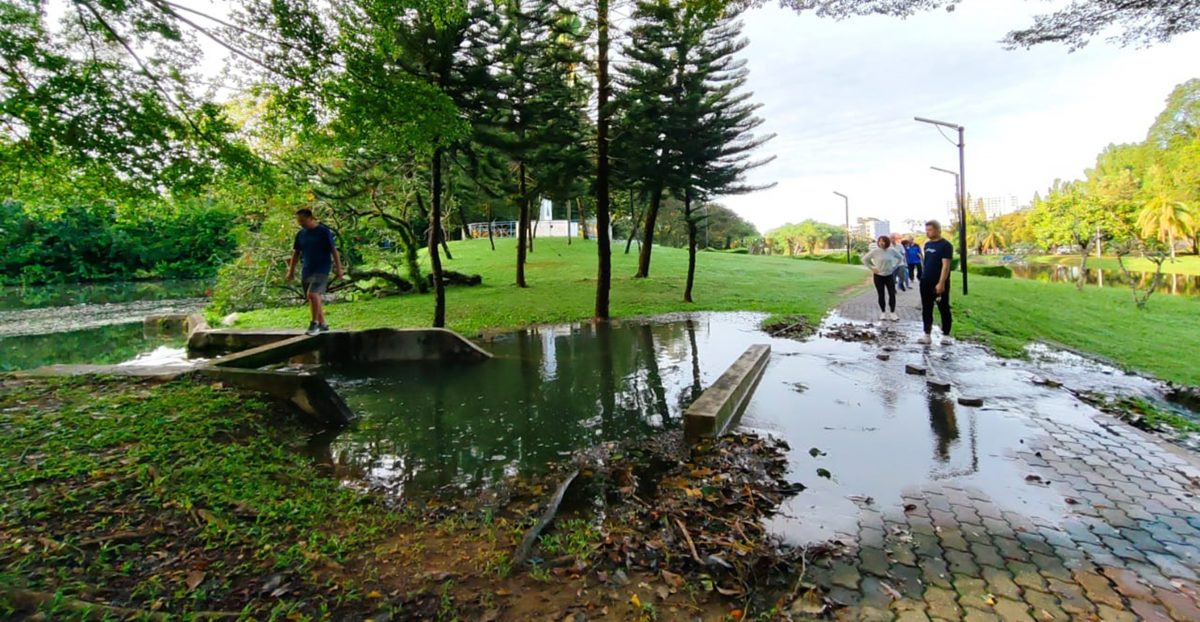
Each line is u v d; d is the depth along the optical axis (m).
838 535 3.00
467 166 13.83
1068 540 2.92
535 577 2.57
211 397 4.94
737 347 8.97
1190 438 4.42
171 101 6.49
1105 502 3.35
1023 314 11.06
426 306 14.55
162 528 2.78
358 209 17.06
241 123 9.52
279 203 11.94
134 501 3.01
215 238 37.66
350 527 3.06
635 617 2.27
